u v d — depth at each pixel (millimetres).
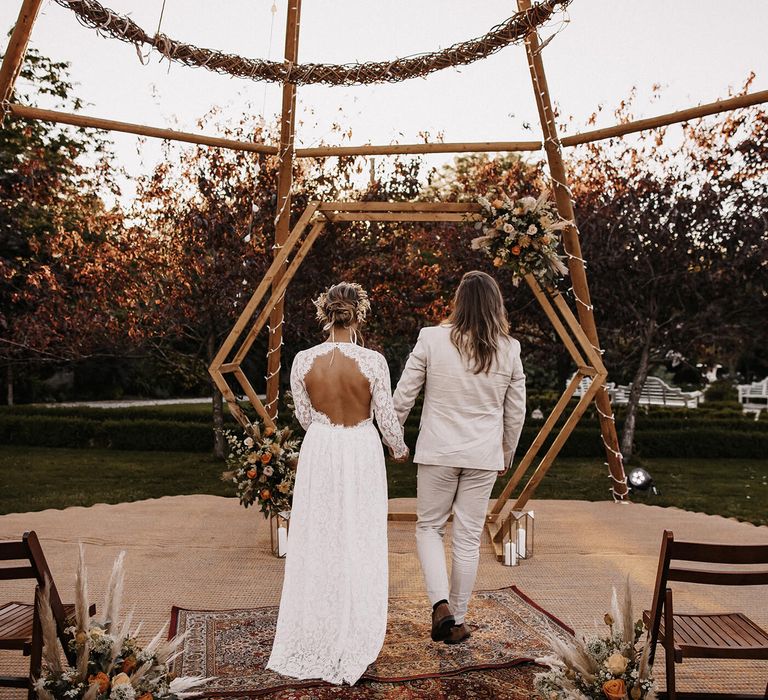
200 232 8906
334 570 2713
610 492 8398
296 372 2859
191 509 5727
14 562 4238
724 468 10250
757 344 10094
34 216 10453
